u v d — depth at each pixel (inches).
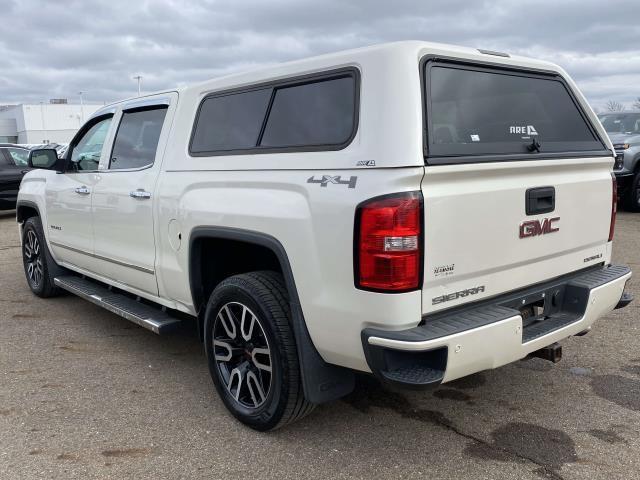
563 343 183.5
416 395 149.6
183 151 149.7
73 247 208.5
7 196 500.7
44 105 2386.8
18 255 345.1
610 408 140.6
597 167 141.6
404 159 100.3
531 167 120.1
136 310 172.2
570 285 134.7
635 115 468.8
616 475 112.8
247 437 130.0
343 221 105.7
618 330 193.6
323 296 111.4
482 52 123.2
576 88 146.2
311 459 120.6
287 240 116.3
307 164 114.9
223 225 131.3
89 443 128.1
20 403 147.9
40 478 115.0
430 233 103.3
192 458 121.7
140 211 162.4
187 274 146.5
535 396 147.6
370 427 133.5
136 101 175.6
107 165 183.8
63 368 171.0
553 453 121.3
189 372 167.6
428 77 109.0
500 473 114.3
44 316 222.7
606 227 146.4
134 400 149.3
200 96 148.7
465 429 132.0
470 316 110.0
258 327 128.3
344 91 112.9
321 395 119.8
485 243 113.3
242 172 129.1
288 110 123.8
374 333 103.2
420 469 116.3
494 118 123.1
